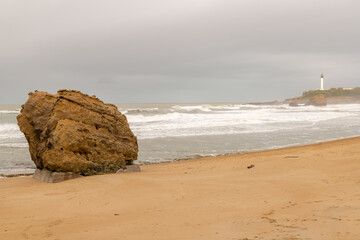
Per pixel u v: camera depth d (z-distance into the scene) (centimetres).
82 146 1380
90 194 1056
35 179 1410
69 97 1434
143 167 1716
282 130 3734
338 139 2867
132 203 943
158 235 662
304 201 868
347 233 593
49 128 1366
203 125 4188
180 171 1503
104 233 693
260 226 679
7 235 698
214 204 895
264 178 1213
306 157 1554
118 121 1553
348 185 997
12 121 4591
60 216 839
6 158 2108
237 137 3162
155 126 4022
